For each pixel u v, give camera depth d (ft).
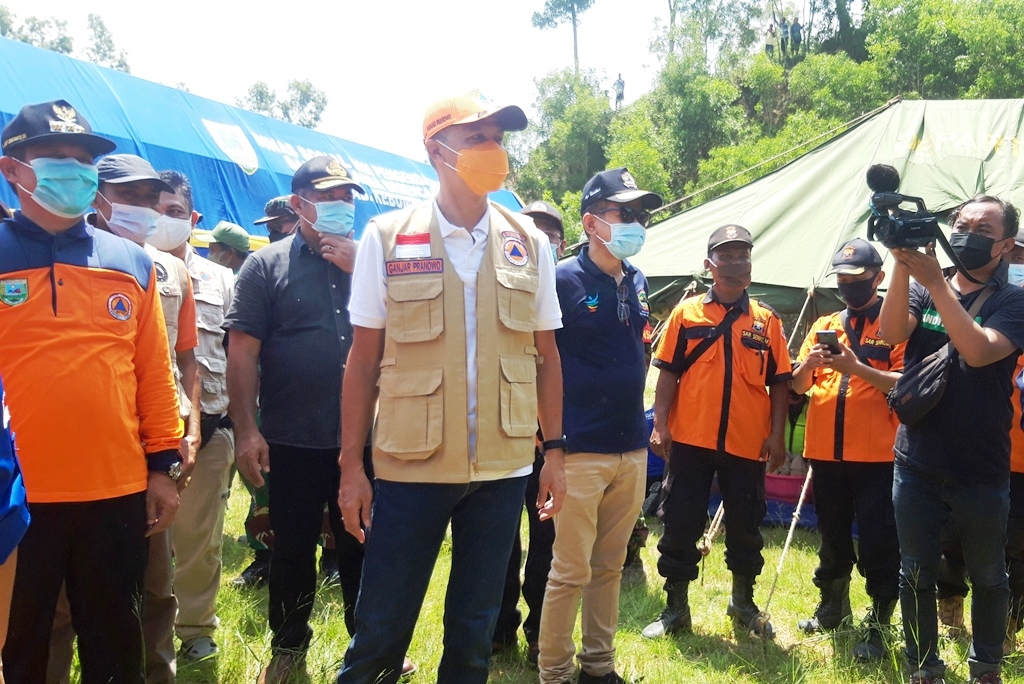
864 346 14.58
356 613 8.05
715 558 19.08
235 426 11.11
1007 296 10.96
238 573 17.22
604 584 11.67
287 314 11.25
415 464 7.71
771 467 14.87
